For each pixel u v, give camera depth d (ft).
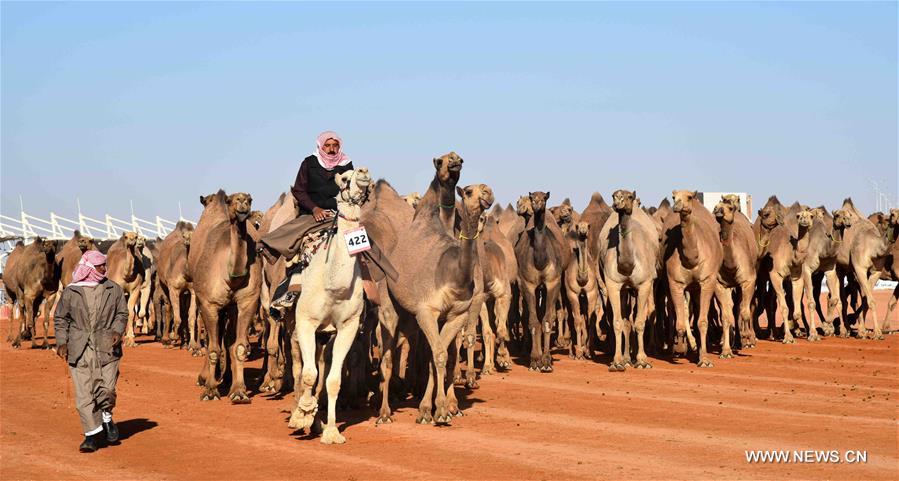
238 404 45.44
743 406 44.32
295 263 37.99
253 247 44.57
